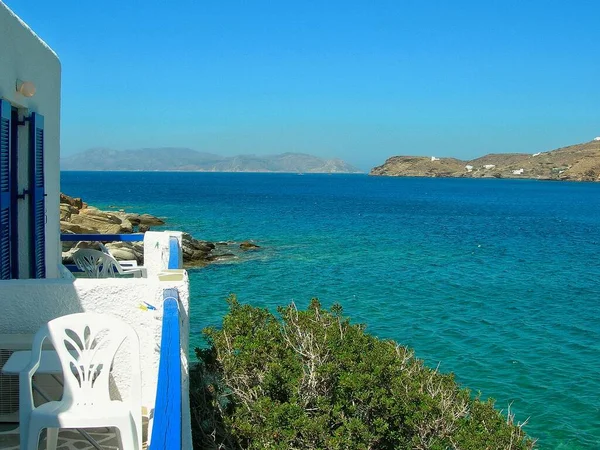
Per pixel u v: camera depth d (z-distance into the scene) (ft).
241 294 77.05
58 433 16.03
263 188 538.06
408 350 29.86
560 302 74.43
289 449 19.66
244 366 21.99
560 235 171.63
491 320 64.28
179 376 9.56
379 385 22.15
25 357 15.78
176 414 8.36
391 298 75.46
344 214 234.58
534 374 46.98
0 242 21.74
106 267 31.63
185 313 16.90
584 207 333.42
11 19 22.61
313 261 107.55
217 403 20.86
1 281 17.24
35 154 26.20
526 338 57.16
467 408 26.48
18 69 23.90
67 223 107.24
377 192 501.97
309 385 21.52
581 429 37.76
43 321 17.28
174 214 219.20
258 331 24.03
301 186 632.79
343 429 20.29
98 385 13.71
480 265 106.83
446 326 61.36
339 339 24.32
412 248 130.11
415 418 21.67
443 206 317.63
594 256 123.03
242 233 154.40
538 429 37.73
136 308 17.57
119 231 120.57
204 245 112.57
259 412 20.27
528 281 90.22
